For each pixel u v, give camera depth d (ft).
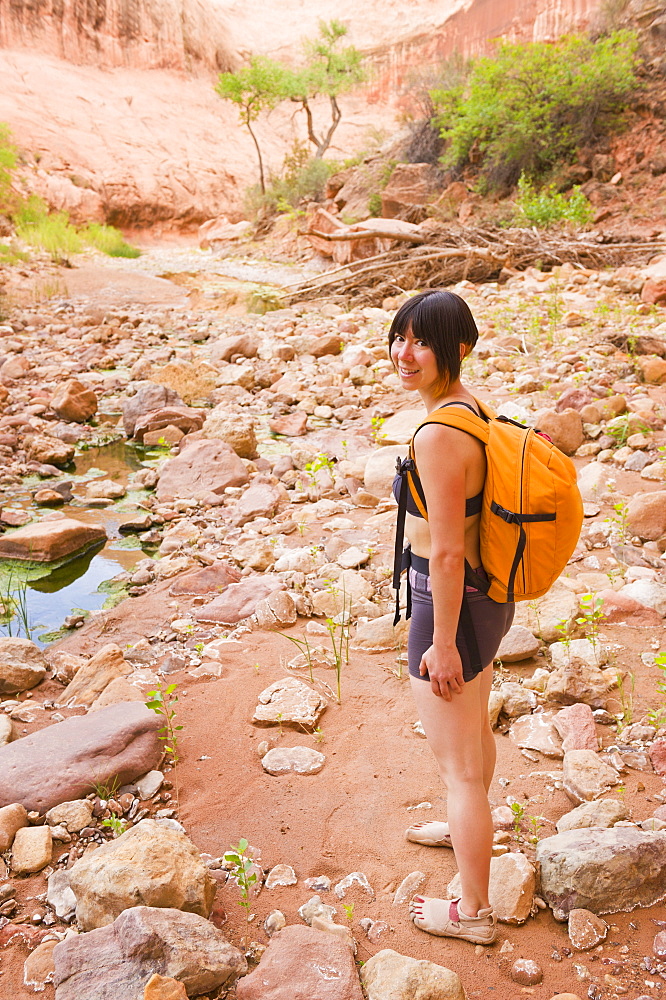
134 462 22.76
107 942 7.07
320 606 13.92
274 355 32.83
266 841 8.89
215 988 7.03
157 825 8.38
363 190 79.41
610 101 61.26
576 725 10.39
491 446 6.54
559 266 47.01
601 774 9.45
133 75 140.26
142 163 121.08
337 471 20.58
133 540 17.67
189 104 144.05
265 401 27.66
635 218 53.57
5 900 8.17
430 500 6.46
